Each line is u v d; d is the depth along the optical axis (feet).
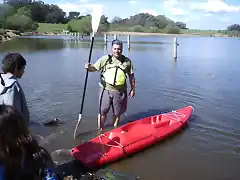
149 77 42.16
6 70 11.66
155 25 265.95
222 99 30.50
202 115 25.04
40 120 22.95
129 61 20.76
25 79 37.88
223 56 75.36
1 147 6.35
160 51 85.10
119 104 21.07
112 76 20.33
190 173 15.93
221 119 24.14
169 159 17.37
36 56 65.00
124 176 15.30
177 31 276.41
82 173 15.43
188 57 71.20
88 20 189.47
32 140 6.72
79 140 19.60
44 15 270.26
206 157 17.72
